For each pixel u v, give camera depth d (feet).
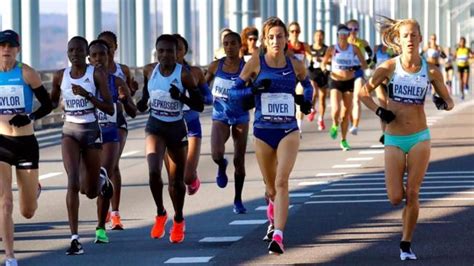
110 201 70.08
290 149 59.21
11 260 55.57
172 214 75.92
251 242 63.67
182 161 65.16
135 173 102.22
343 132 120.88
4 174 57.00
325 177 96.02
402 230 63.46
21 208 59.36
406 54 57.11
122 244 64.18
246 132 76.23
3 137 57.26
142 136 146.00
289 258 58.13
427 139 56.95
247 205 79.87
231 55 76.13
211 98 67.72
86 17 193.88
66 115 62.59
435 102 58.59
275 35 59.62
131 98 68.33
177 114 65.10
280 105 59.57
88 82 62.18
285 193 58.44
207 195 85.46
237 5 259.80
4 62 57.62
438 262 56.13
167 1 254.68
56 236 67.46
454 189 85.20
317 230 67.26
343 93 121.29
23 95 57.67
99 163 63.26
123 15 221.66
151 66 66.33
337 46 120.67
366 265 55.72
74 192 61.21
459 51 237.04
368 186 89.20
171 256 59.57
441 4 408.46
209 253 60.23
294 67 60.08
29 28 170.81
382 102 61.36
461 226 67.62
